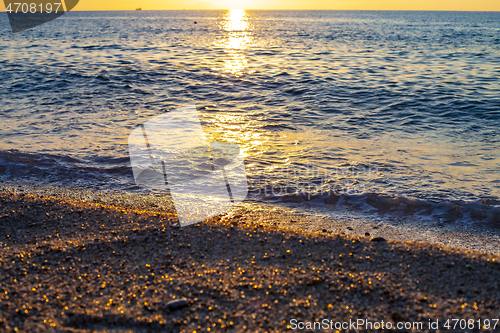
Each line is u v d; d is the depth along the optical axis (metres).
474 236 4.49
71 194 5.55
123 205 5.20
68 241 3.97
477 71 17.77
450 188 5.77
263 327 2.70
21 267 3.45
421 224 4.79
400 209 5.19
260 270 3.44
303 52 26.11
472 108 10.91
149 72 16.81
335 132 8.72
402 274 3.35
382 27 68.38
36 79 15.05
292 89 13.63
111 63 19.62
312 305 2.94
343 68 18.67
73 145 7.63
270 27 65.62
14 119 9.50
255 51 26.41
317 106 11.30
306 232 4.29
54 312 2.81
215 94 12.78
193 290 3.12
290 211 5.14
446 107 11.11
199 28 53.94
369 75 16.66
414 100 11.97
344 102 11.84
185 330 2.65
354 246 3.91
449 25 76.75
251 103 11.60
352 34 47.97
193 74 16.39
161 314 2.81
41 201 5.02
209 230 4.30
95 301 2.95
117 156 7.05
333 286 3.18
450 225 4.77
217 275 3.35
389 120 9.84
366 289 3.13
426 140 8.14
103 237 4.07
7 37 37.81
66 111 10.37
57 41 33.47
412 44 33.03
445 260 3.56
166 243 3.96
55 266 3.48
